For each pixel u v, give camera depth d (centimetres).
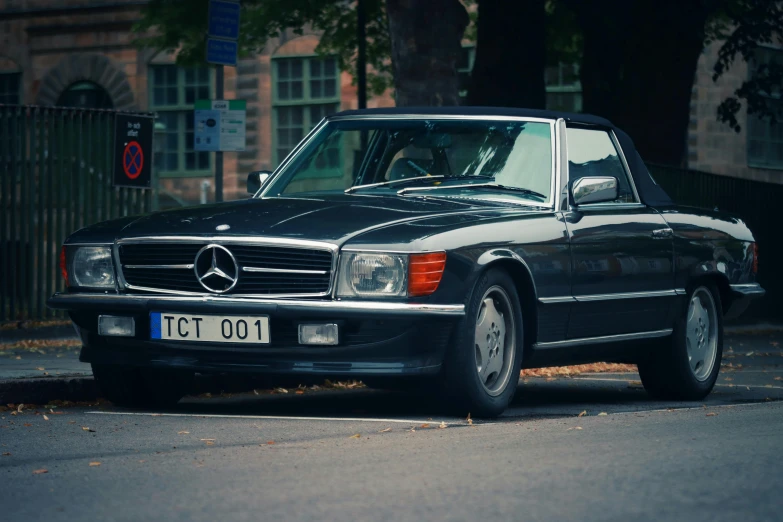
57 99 4466
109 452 693
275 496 537
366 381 861
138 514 505
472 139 977
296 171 1006
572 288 926
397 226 832
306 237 820
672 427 777
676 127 2320
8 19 4525
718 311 1127
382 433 756
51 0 4453
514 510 500
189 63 2902
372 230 827
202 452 677
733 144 4103
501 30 2200
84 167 1728
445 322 814
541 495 531
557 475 581
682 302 1066
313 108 4206
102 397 1023
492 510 501
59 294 902
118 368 920
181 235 847
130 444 724
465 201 930
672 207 1086
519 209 920
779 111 2609
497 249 851
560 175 954
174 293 848
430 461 630
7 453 693
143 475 601
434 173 962
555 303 905
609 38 2364
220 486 565
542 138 970
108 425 817
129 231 877
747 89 2573
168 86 4331
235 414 898
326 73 4194
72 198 1719
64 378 1002
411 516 491
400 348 809
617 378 1351
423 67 1825
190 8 2805
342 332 809
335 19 2959
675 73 2300
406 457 646
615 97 2386
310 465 622
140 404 947
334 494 539
